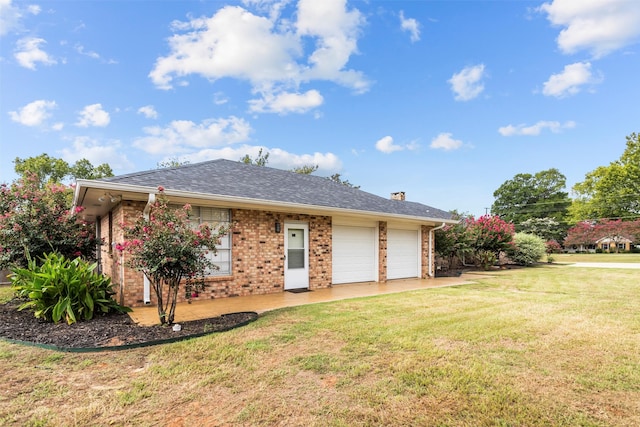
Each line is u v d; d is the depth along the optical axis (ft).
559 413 10.21
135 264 18.92
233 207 30.81
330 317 21.84
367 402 10.85
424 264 48.73
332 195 41.63
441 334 17.89
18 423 9.64
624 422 9.73
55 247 29.09
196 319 21.45
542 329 18.84
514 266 69.00
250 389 11.79
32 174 29.96
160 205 20.90
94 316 21.83
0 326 18.89
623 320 20.92
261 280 32.50
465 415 10.11
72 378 12.62
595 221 137.69
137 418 10.00
